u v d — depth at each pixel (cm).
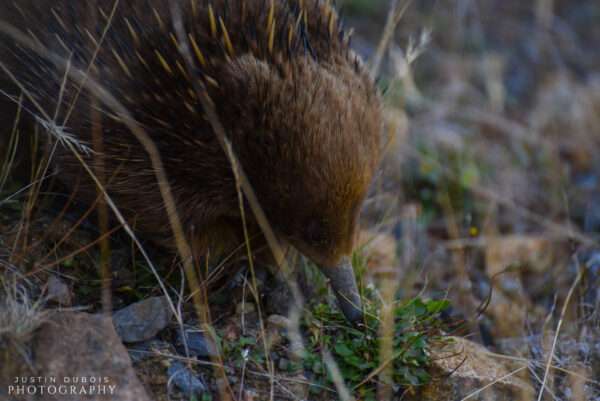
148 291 511
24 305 423
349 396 461
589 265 644
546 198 824
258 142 442
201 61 440
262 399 468
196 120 448
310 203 439
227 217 518
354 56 479
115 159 469
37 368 409
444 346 510
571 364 539
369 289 548
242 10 456
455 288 633
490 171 844
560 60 1053
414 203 748
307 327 513
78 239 518
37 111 498
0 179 521
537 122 934
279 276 540
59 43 474
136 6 463
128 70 451
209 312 506
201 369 473
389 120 724
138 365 459
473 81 1016
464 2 1072
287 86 428
